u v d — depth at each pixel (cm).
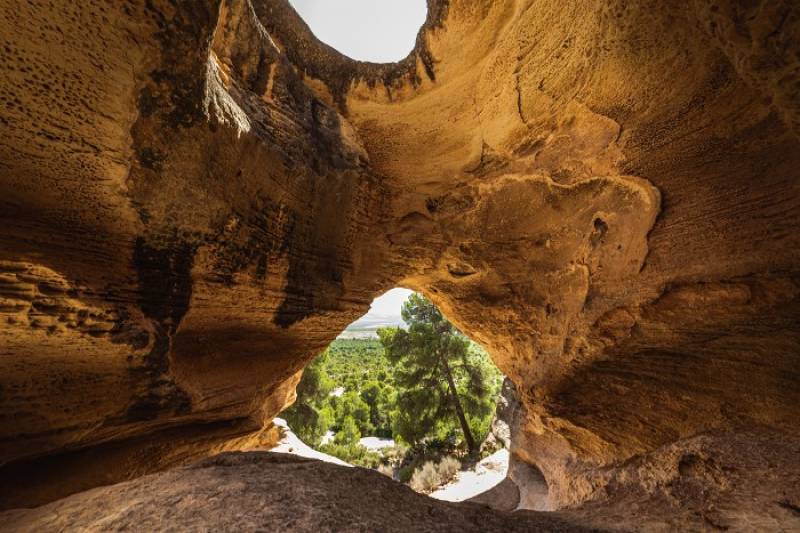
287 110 523
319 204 561
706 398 361
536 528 242
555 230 642
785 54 196
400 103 611
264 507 181
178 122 325
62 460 373
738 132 386
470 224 720
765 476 259
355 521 173
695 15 293
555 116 488
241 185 423
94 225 317
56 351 297
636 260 496
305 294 572
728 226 406
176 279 387
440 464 1427
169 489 220
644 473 366
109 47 263
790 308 346
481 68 513
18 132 254
